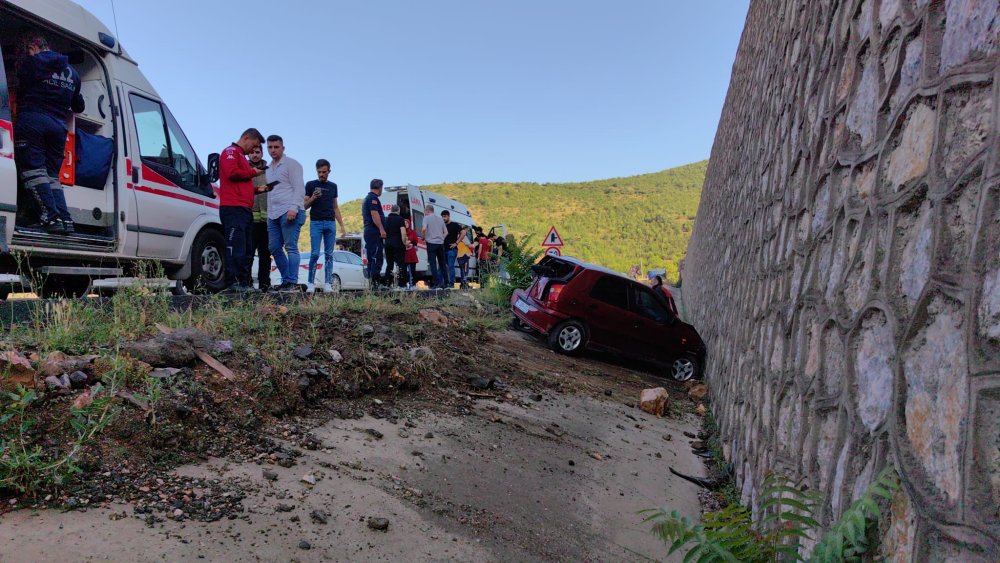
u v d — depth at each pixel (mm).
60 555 2014
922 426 1715
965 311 1543
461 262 20922
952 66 1816
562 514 3631
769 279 4629
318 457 3391
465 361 6457
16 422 2621
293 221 7992
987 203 1504
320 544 2535
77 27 6453
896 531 1770
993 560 1312
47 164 6039
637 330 9578
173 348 3656
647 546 3477
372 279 11148
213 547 2293
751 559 2334
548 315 9312
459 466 3881
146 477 2658
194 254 8133
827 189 3193
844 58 3184
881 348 2096
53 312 3998
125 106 7109
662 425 6672
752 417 4449
